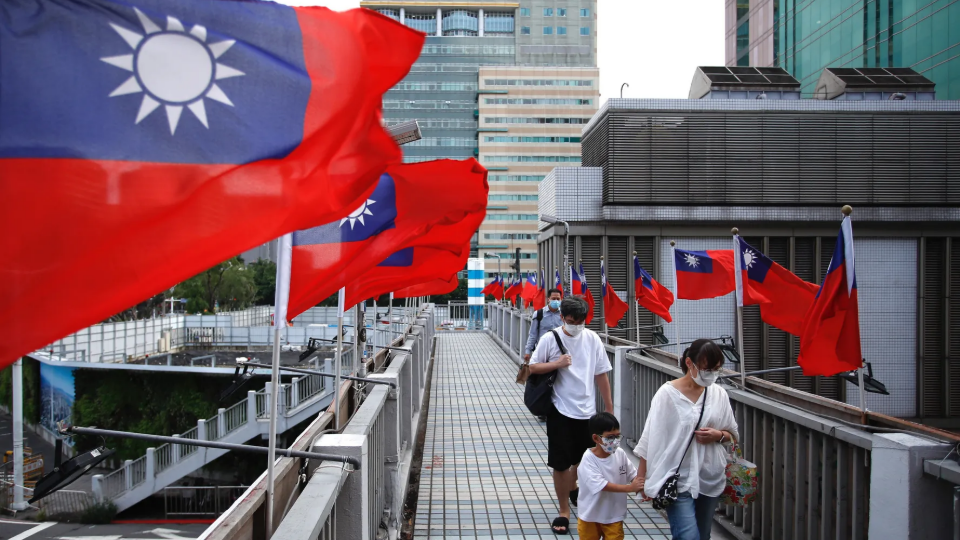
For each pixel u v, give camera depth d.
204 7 2.10
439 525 5.22
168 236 1.92
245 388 21.98
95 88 1.89
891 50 23.62
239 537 2.36
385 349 7.59
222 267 41.91
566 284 13.32
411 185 4.01
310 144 2.18
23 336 1.74
